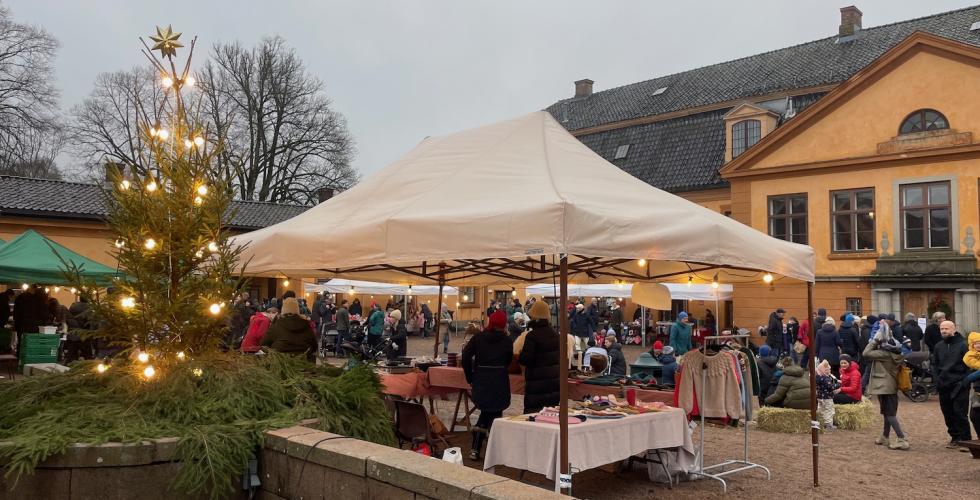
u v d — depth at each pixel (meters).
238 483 4.36
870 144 22.45
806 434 10.49
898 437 9.45
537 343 7.46
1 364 12.32
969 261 20.36
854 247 22.77
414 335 31.27
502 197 5.72
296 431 4.42
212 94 35.41
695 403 7.24
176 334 5.05
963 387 9.33
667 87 34.69
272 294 28.31
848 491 7.10
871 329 15.07
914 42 21.50
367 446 4.04
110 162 5.32
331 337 21.45
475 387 7.85
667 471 7.03
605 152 33.56
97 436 4.13
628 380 8.11
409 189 6.75
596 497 6.64
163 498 4.10
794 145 24.11
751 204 25.03
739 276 9.05
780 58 31.83
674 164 30.59
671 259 5.58
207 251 5.23
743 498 6.70
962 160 20.80
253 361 5.42
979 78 20.53
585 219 5.07
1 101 31.58
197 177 5.31
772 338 17.81
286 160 37.97
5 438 4.14
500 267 9.27
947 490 7.20
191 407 4.53
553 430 5.67
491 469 6.23
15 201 23.48
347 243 6.04
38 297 13.68
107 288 5.22
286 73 37.53
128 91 33.06
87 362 5.23
